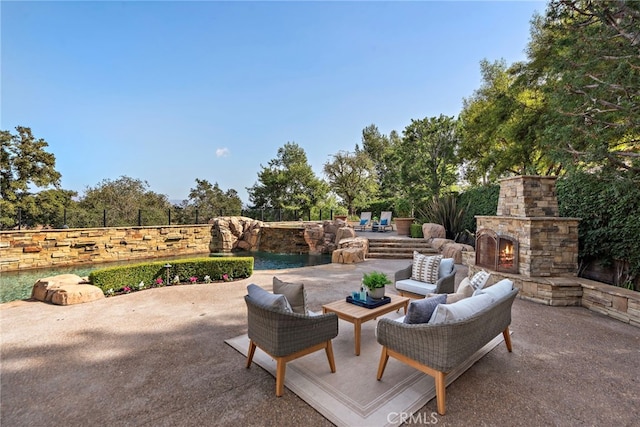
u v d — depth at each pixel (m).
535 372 3.20
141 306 5.53
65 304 5.56
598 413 2.53
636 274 5.40
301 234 16.19
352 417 2.44
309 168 26.70
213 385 2.94
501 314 3.33
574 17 5.25
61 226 14.35
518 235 6.21
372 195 23.44
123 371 3.21
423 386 2.91
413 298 5.29
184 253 15.02
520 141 10.73
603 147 4.59
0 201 14.88
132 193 20.64
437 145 14.42
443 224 13.03
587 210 6.24
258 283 7.37
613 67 4.73
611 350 3.73
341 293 6.45
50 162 17.09
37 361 3.44
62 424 2.39
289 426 2.36
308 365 3.31
